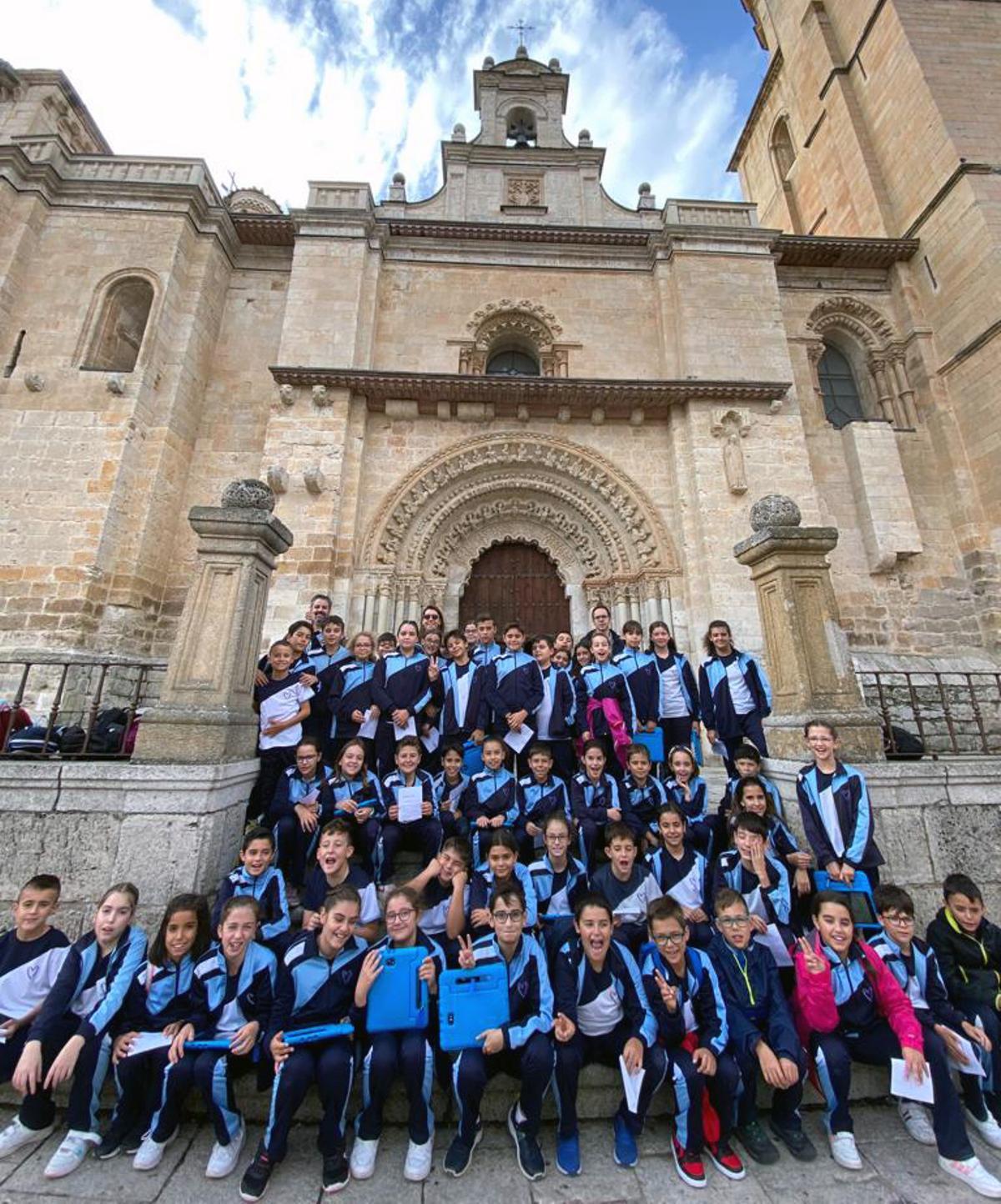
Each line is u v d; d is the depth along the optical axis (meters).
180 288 11.84
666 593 10.64
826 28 16.53
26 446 10.19
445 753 5.34
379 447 11.28
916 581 11.71
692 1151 3.03
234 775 4.68
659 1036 3.32
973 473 12.16
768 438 11.34
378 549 10.61
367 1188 2.92
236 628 4.94
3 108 12.60
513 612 11.52
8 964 3.54
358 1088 3.40
